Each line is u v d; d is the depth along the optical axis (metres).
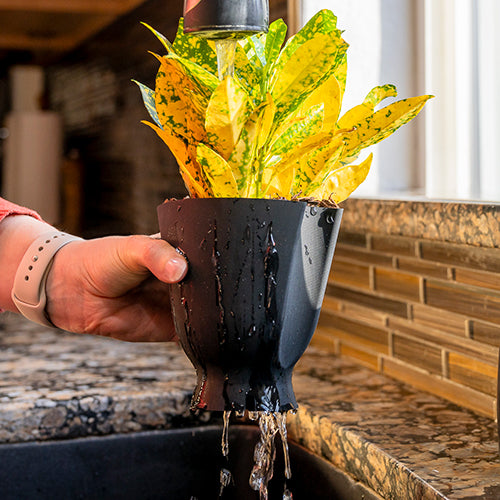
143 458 1.11
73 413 1.08
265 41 0.82
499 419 0.79
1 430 1.06
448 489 0.83
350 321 1.30
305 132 0.79
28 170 4.03
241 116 0.73
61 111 4.28
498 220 0.94
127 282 0.94
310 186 0.80
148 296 1.00
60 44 3.56
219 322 0.77
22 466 1.07
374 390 1.13
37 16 2.95
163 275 0.78
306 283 0.78
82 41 3.39
